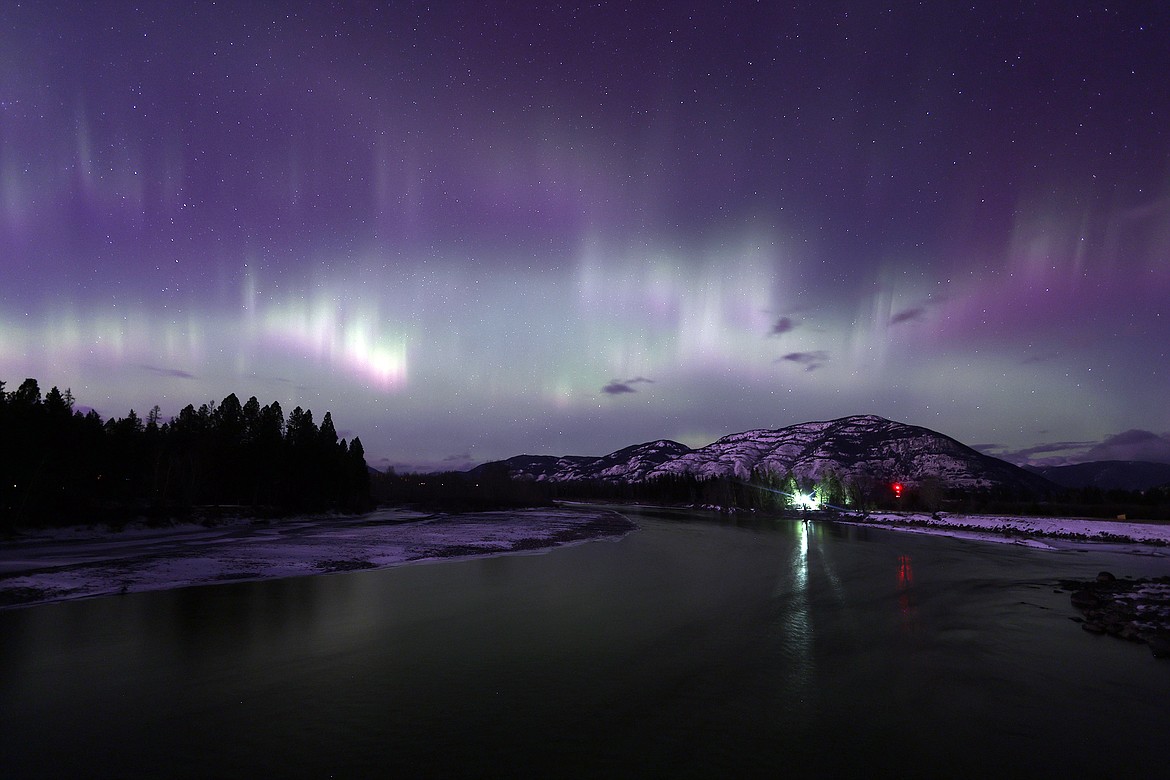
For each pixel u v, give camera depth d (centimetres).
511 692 1362
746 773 983
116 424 8275
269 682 1422
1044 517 7844
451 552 4444
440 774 970
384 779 952
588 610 2295
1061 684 1443
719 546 5262
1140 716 1248
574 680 1451
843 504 13725
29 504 5534
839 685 1427
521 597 2583
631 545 5372
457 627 1994
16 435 5638
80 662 1578
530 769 990
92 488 6656
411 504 13825
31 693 1340
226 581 2958
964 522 7594
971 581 3119
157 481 7738
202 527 6644
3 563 3362
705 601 2503
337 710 1246
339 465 10781
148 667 1537
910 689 1402
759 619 2148
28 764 1002
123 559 3503
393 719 1201
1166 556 4434
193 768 989
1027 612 2302
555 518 9594
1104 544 5303
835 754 1058
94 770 982
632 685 1418
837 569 3619
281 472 9375
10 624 2011
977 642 1833
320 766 998
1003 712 1264
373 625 2022
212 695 1330
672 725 1183
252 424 10244
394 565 3706
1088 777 984
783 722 1200
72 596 2508
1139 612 2173
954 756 1055
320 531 6294
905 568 3669
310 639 1825
